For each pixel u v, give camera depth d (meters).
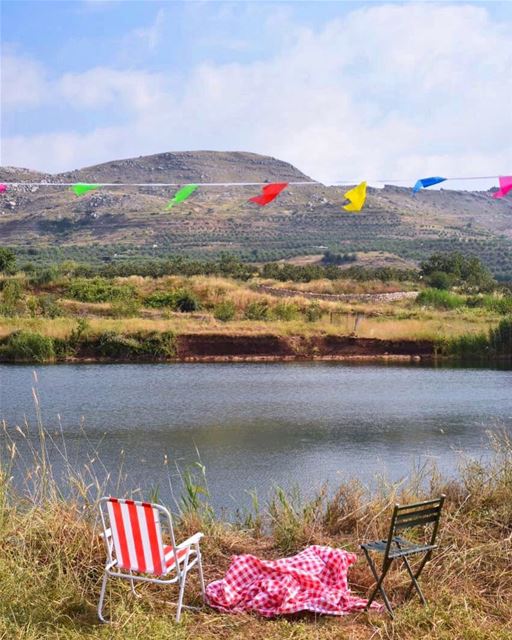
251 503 10.38
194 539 5.93
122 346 29.67
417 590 6.01
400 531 7.43
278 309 37.88
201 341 30.42
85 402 19.23
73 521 6.99
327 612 5.86
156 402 19.30
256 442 14.63
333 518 7.99
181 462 13.00
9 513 7.11
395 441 14.76
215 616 5.79
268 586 5.99
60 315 36.44
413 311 39.81
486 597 6.26
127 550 5.72
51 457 13.07
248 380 23.70
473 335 31.00
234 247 152.38
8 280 43.09
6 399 19.69
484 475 8.75
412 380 23.84
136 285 43.34
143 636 5.34
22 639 5.23
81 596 5.98
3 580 6.02
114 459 13.10
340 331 32.00
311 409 18.39
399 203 193.88
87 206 187.12
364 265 126.12
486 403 19.34
